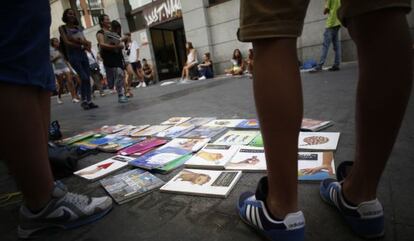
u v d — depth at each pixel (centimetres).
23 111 98
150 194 141
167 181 153
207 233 106
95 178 166
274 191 89
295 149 82
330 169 138
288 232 88
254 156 166
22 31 94
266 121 81
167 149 198
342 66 640
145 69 1053
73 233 117
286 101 77
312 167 142
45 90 119
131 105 472
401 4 74
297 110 78
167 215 121
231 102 365
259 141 190
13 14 92
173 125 274
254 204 99
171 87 746
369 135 84
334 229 98
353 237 94
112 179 160
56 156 175
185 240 104
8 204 150
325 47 578
